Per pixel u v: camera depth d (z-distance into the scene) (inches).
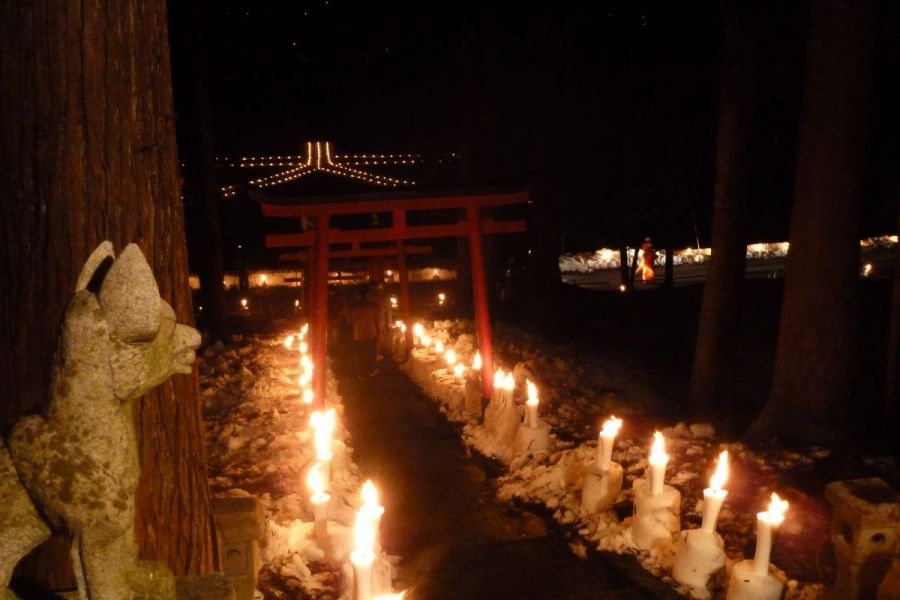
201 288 617.0
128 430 98.5
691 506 243.3
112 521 96.4
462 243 804.6
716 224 410.0
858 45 297.7
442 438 377.4
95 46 139.0
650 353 613.6
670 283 876.0
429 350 555.2
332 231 357.4
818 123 308.2
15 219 139.6
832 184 307.6
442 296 859.4
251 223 1035.9
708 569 188.5
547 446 319.3
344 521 230.4
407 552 239.3
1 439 96.8
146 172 147.4
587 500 246.4
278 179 906.1
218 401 406.0
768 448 305.4
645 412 425.4
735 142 397.4
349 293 604.7
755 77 389.1
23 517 97.0
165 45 151.9
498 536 251.9
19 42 136.7
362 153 936.3
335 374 531.5
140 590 103.6
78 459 94.3
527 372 454.0
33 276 139.5
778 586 171.9
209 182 602.9
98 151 140.4
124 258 92.5
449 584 213.3
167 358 99.0
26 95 137.3
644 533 213.9
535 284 746.2
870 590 164.4
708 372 415.5
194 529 161.6
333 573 202.8
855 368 318.3
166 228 152.1
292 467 283.7
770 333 644.1
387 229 369.1
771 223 844.0
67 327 92.8
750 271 1190.3
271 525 213.2
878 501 162.1
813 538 215.5
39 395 140.6
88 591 99.7
